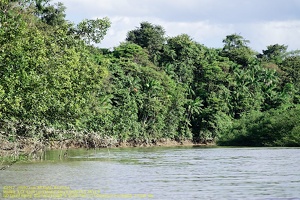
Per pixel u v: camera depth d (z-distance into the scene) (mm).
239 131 100562
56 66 32312
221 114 111000
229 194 23781
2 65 28016
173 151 70062
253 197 22797
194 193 24188
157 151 70250
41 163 41219
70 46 35406
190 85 121875
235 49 139000
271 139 92562
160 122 103062
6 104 29422
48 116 35438
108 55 113750
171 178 30562
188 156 55219
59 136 42062
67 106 34812
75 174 32844
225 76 119375
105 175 32156
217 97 115938
